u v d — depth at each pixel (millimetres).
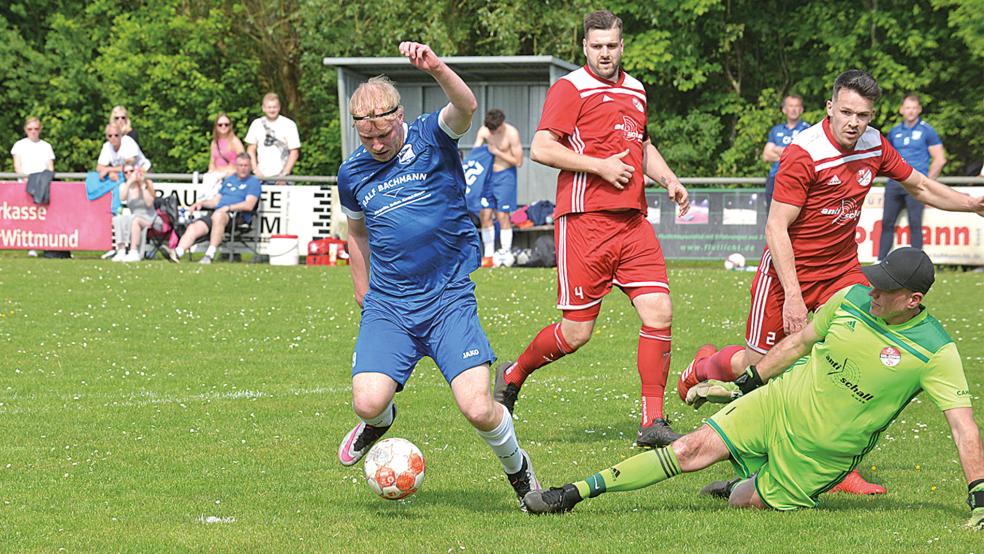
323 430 15062
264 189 37406
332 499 11531
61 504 11203
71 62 65250
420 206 10727
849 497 11648
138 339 22953
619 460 13477
